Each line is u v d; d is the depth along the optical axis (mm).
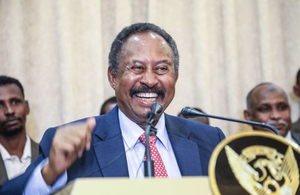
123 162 2076
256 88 4125
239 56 4746
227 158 1315
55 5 4309
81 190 1192
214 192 1246
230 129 4566
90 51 4328
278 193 1295
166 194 1220
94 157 2096
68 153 1697
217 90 4660
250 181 1299
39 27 4316
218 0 4777
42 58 4289
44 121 4227
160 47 2250
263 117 3994
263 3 4727
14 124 3660
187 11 4652
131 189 1210
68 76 4199
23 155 3695
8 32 4242
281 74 4766
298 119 4344
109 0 4527
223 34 4695
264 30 4684
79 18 4367
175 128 2354
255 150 1346
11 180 1955
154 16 4480
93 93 4297
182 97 4535
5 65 4223
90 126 1715
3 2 4273
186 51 4605
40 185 1848
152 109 1826
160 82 2223
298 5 4801
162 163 2129
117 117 2309
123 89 2230
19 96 3740
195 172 2164
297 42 4770
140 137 2217
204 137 2391
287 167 1333
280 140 1374
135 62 2217
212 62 4680
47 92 4266
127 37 2309
